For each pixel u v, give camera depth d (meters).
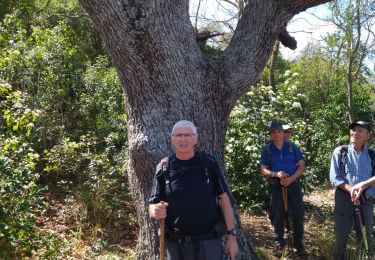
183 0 4.73
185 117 4.65
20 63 8.01
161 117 4.62
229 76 4.98
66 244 5.34
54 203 7.29
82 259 5.72
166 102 4.63
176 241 3.59
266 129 9.18
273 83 15.41
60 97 8.68
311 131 12.43
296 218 6.17
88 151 7.44
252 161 8.76
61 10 14.00
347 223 5.48
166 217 3.65
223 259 3.60
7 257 4.50
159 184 3.64
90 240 6.30
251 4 5.22
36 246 4.66
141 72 4.60
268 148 6.35
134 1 4.47
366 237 5.50
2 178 4.31
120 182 7.79
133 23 4.48
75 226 6.75
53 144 7.98
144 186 4.69
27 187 4.60
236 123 9.18
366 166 5.35
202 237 3.56
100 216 6.96
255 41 5.07
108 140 7.94
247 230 7.49
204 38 6.05
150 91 4.63
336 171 5.46
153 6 4.50
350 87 13.85
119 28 4.49
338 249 5.57
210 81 4.86
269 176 6.20
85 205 6.98
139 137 4.66
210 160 3.66
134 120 4.75
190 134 3.59
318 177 12.05
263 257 6.02
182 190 3.55
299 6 5.19
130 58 4.57
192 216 3.53
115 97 9.01
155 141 4.59
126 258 5.79
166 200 3.62
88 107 8.85
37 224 6.55
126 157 7.47
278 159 6.23
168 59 4.60
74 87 9.21
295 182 6.25
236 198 8.84
